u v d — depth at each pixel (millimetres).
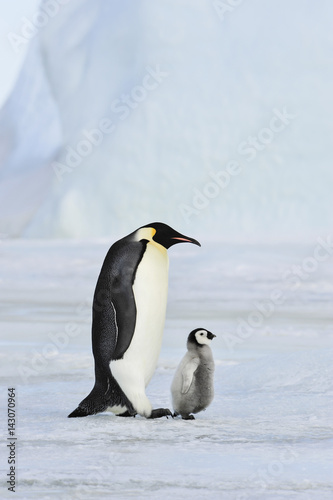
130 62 118750
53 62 128375
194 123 109688
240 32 115188
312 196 102062
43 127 126438
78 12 131375
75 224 105312
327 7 113812
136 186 106875
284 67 111125
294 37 112625
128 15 120812
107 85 119375
